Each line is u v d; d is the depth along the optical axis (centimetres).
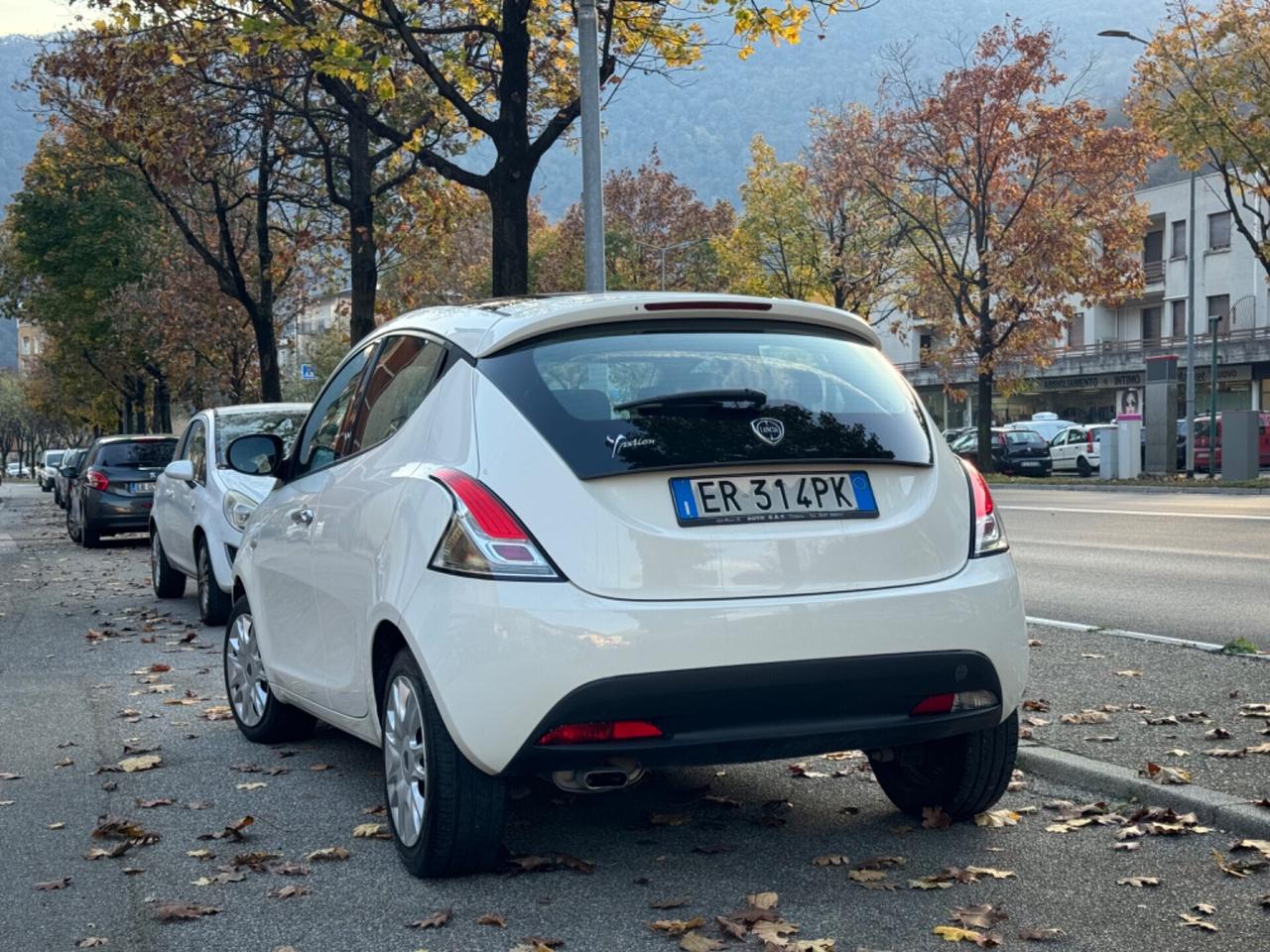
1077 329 6556
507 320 455
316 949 385
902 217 4653
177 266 4153
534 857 457
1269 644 853
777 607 404
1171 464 3519
